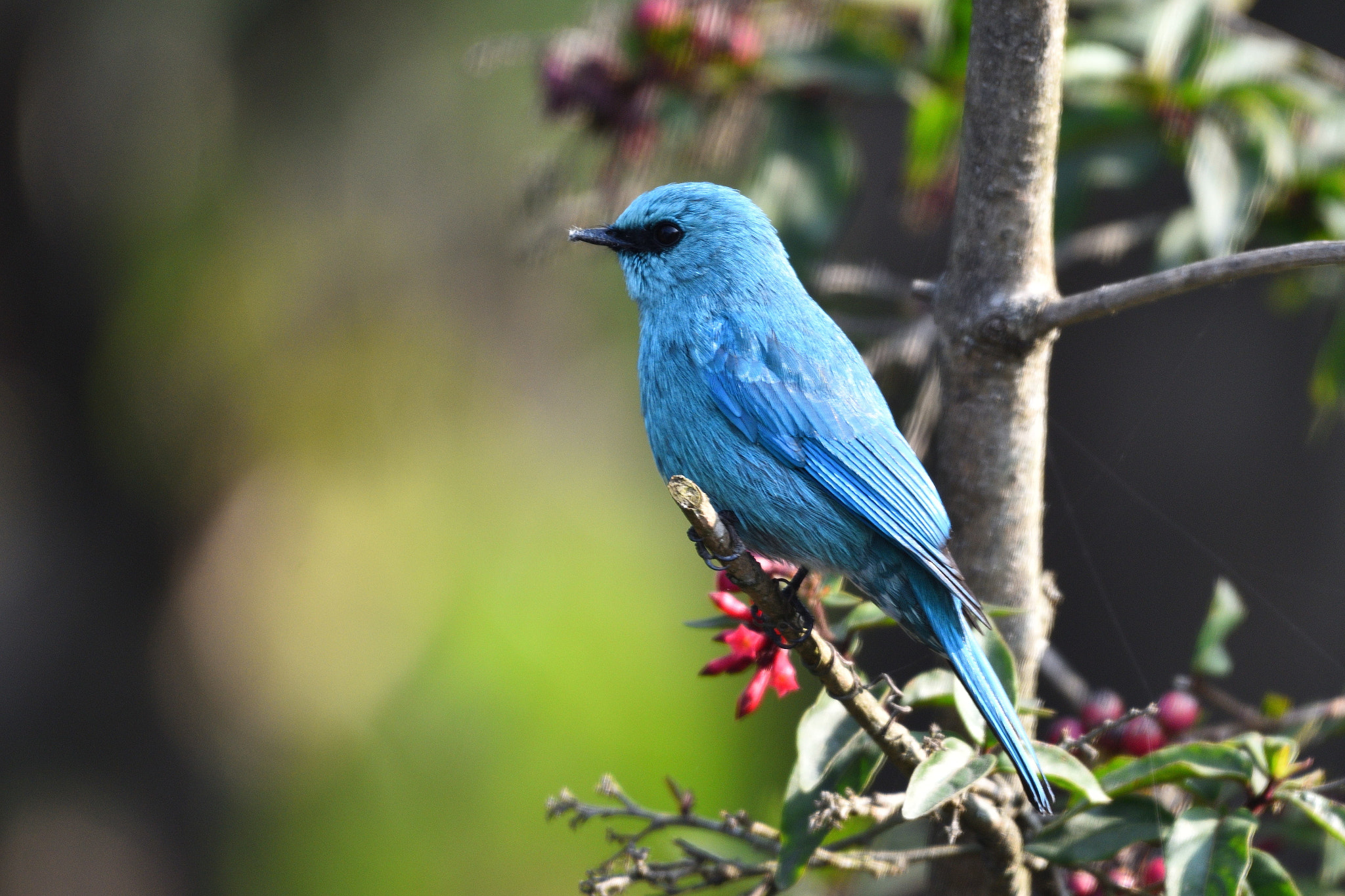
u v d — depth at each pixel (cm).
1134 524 1208
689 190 814
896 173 1276
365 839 1516
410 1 1434
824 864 628
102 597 1886
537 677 1516
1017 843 611
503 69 1409
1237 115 844
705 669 630
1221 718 1106
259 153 1500
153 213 1573
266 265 1542
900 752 580
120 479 1819
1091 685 1195
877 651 1263
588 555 1611
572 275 1630
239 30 1485
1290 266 536
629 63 912
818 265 942
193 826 1859
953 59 873
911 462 751
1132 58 886
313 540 1661
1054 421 1252
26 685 1883
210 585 1800
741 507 769
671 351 790
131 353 1636
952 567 659
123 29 1573
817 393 756
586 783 1444
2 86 1656
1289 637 1139
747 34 895
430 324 1602
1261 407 1174
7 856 1848
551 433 1675
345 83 1463
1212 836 566
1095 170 878
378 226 1520
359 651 1628
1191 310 1208
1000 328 634
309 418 1623
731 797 1429
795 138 919
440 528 1628
